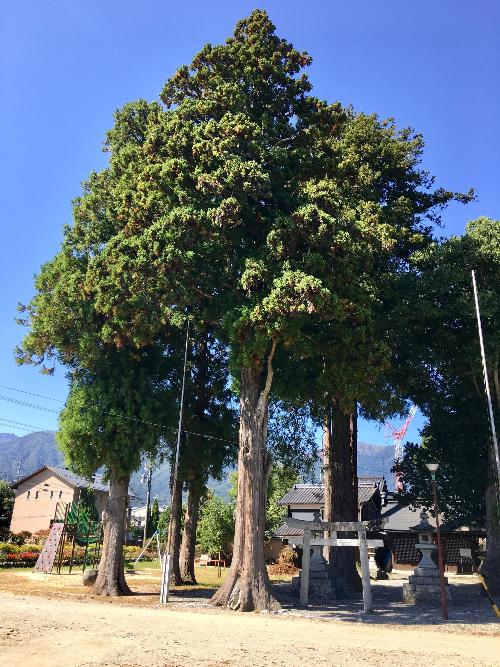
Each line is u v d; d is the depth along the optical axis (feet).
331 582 80.38
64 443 67.21
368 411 82.12
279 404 85.56
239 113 59.11
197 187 57.31
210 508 140.15
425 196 92.48
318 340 62.28
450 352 82.17
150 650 31.55
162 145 62.08
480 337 71.67
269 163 61.11
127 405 68.13
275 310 51.98
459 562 131.64
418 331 79.87
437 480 90.99
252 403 65.51
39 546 140.26
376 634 44.60
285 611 58.65
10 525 196.13
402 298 76.54
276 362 68.39
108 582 69.62
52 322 66.69
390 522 139.64
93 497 159.22
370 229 61.82
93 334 67.26
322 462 94.99
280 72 64.75
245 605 57.77
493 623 54.80
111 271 59.67
